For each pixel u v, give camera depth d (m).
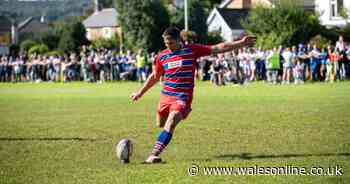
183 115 16.98
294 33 70.00
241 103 34.47
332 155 17.30
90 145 19.81
